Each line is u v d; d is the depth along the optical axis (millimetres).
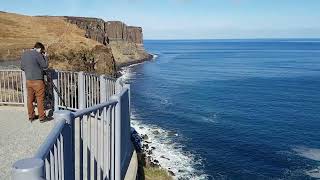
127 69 111250
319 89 74875
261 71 114875
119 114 7211
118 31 139500
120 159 7383
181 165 27906
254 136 37875
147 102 55031
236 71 113875
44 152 3197
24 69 10789
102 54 48219
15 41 53531
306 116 48688
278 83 84562
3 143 8867
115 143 7234
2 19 65688
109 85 11055
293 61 161750
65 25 71938
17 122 10953
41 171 2461
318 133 39688
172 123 41750
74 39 46344
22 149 8500
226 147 33562
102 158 6590
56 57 40781
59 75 13430
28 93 10859
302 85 81188
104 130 6641
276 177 27172
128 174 8055
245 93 68125
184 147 32625
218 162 29391
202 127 40438
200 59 175625
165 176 18375
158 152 30484
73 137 4742
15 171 2365
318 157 31641
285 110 52656
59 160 3953
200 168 27734
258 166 29234
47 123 10914
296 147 34531
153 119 43438
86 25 92062
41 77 10797
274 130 40719
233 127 41188
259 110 52094
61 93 13133
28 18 71750
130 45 143250
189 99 59062
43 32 65812
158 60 157875
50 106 13016
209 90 70688
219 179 26156
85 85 12289
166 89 70312
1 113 12133
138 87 72062
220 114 47875
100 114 6492
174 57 188375
